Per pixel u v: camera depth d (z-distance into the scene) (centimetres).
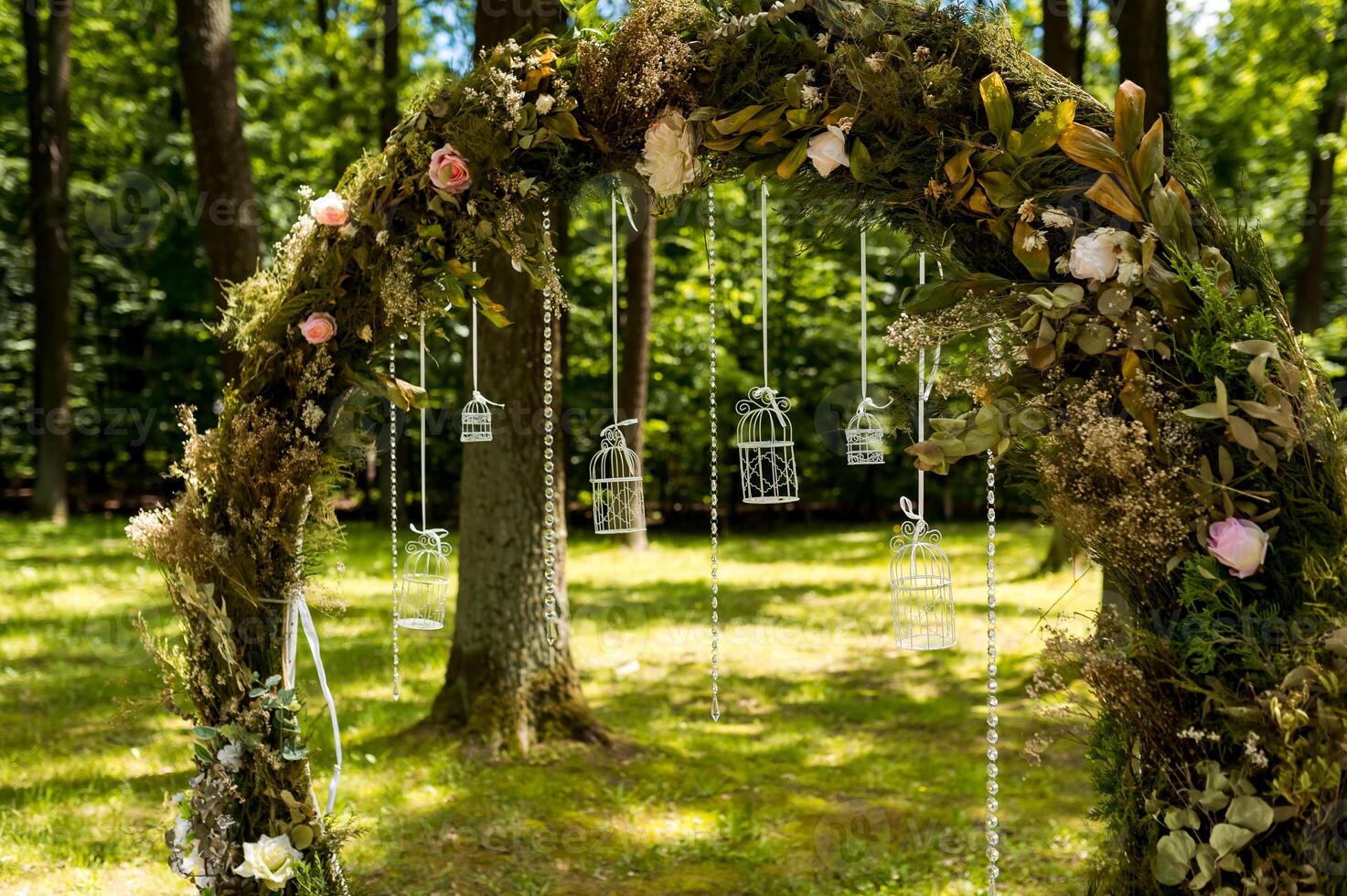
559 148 224
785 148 209
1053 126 183
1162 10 588
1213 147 985
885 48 195
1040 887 337
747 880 355
